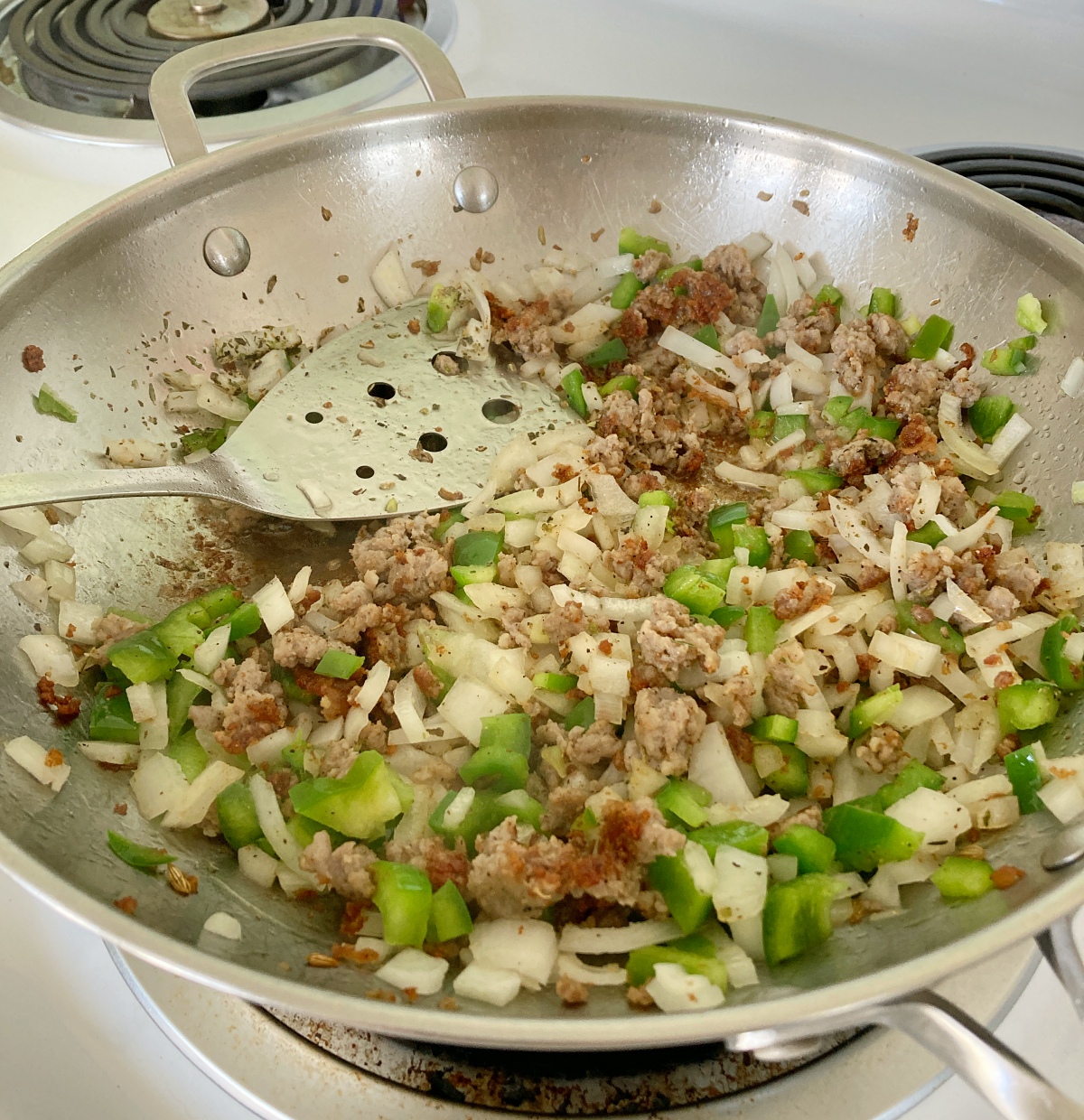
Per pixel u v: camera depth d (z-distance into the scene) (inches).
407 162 14.6
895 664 12.1
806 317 14.8
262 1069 9.8
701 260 15.2
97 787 11.1
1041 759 10.9
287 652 12.2
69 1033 9.9
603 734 11.7
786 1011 8.3
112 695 11.7
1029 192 15.1
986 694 11.9
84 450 12.9
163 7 17.7
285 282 14.5
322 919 10.8
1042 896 9.1
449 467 13.9
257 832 11.2
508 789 11.6
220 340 14.2
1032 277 13.3
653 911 10.6
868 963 9.7
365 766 11.0
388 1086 9.8
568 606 12.5
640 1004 9.9
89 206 15.3
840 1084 9.9
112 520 12.9
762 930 10.3
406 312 15.0
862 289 14.6
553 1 18.6
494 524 13.4
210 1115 9.7
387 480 13.6
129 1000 10.1
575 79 17.0
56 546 12.3
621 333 15.4
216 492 12.8
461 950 10.5
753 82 17.1
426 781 11.6
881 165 13.9
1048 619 12.2
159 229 13.5
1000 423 13.5
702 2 18.4
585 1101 9.8
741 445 14.8
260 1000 8.4
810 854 10.6
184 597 13.1
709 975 9.9
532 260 15.4
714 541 13.7
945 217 13.7
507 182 15.0
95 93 16.3
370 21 14.2
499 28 17.9
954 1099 9.8
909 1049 10.0
